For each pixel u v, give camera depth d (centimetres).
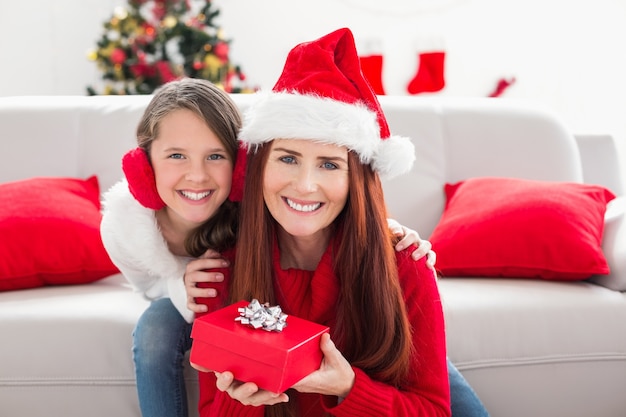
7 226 156
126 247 135
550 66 326
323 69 112
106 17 337
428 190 190
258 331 98
